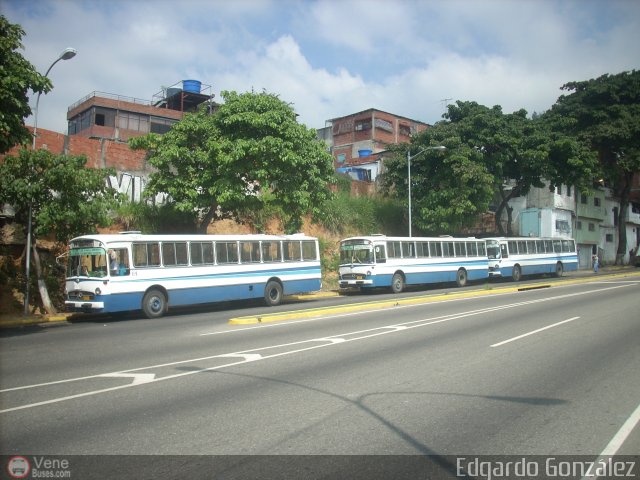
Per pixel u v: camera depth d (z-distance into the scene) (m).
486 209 33.53
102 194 16.95
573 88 45.56
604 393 6.70
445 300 20.08
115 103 47.59
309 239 21.98
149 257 16.62
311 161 21.27
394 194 36.88
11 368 8.41
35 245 16.41
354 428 5.35
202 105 21.94
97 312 15.36
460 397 6.50
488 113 34.91
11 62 11.73
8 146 11.88
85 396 6.58
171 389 6.89
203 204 20.67
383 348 9.82
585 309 16.03
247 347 10.09
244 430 5.29
